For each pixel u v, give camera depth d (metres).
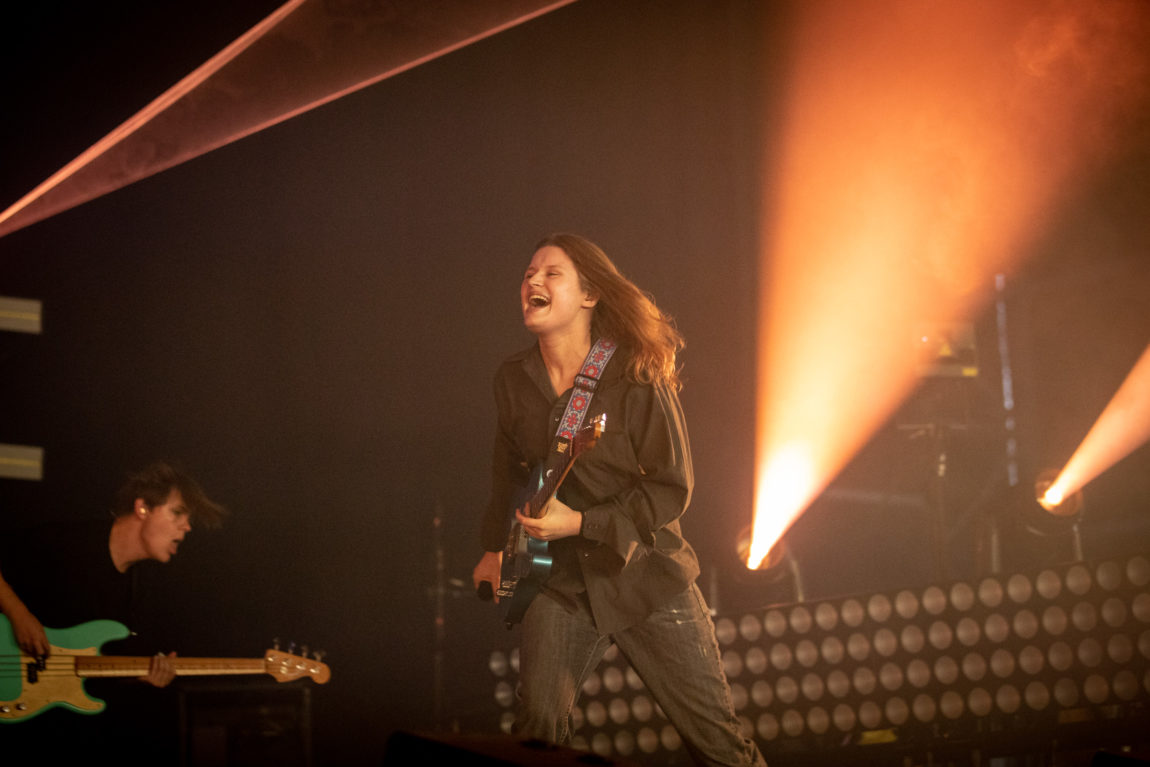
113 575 4.15
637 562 2.56
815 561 6.61
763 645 4.37
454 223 6.97
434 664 6.42
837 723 4.23
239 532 6.38
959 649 4.06
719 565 5.25
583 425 2.59
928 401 5.17
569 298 2.66
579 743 4.55
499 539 2.96
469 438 6.83
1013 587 3.99
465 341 6.91
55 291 6.13
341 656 6.39
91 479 6.09
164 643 6.05
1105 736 3.85
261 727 4.27
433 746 1.94
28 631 3.84
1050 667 3.91
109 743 4.15
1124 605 3.80
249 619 6.29
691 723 2.60
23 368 6.02
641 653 2.62
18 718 3.83
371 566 6.58
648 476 2.54
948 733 4.15
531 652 2.55
